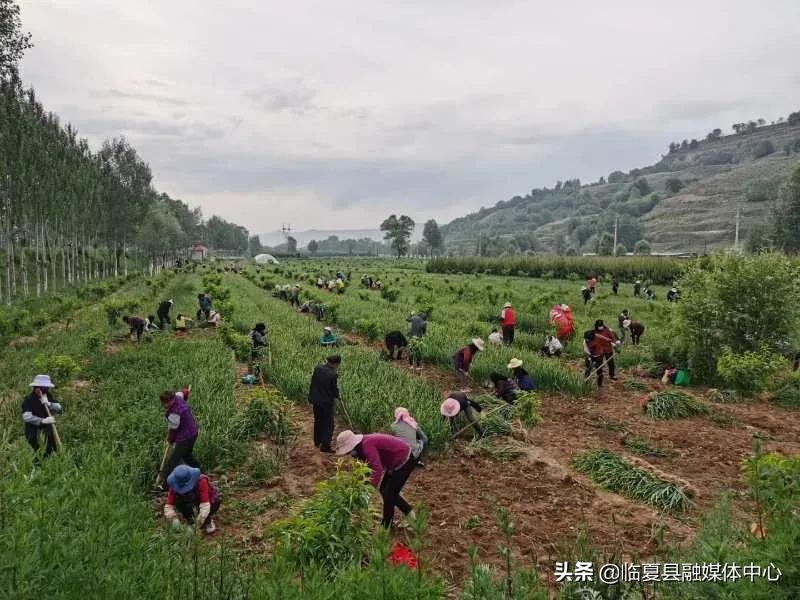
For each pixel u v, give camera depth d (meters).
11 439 9.82
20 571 4.23
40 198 42.62
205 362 16.27
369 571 4.69
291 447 10.54
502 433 10.95
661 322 25.03
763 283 15.62
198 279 62.38
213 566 5.51
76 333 22.36
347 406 11.66
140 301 33.47
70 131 56.84
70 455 7.56
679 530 7.42
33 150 41.56
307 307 30.91
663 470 9.59
